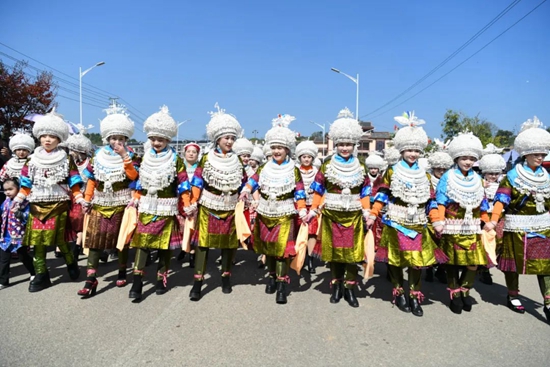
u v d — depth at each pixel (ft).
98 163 15.70
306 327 12.65
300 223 16.01
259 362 10.29
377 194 14.71
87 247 15.06
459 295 14.34
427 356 10.89
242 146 23.89
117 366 9.91
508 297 15.06
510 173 14.53
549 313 13.43
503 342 11.90
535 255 13.92
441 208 14.26
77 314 13.17
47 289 15.67
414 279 14.21
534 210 14.12
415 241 13.99
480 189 14.32
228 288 16.03
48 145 15.42
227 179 15.25
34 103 70.54
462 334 12.44
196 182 15.37
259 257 21.58
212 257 22.63
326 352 10.96
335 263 15.35
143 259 14.69
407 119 14.55
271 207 15.34
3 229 15.76
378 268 21.31
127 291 15.72
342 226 14.76
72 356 10.36
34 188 15.29
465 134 14.70
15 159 18.39
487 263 14.26
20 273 17.94
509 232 14.57
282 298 14.90
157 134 14.89
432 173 18.40
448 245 14.30
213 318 13.15
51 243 15.42
